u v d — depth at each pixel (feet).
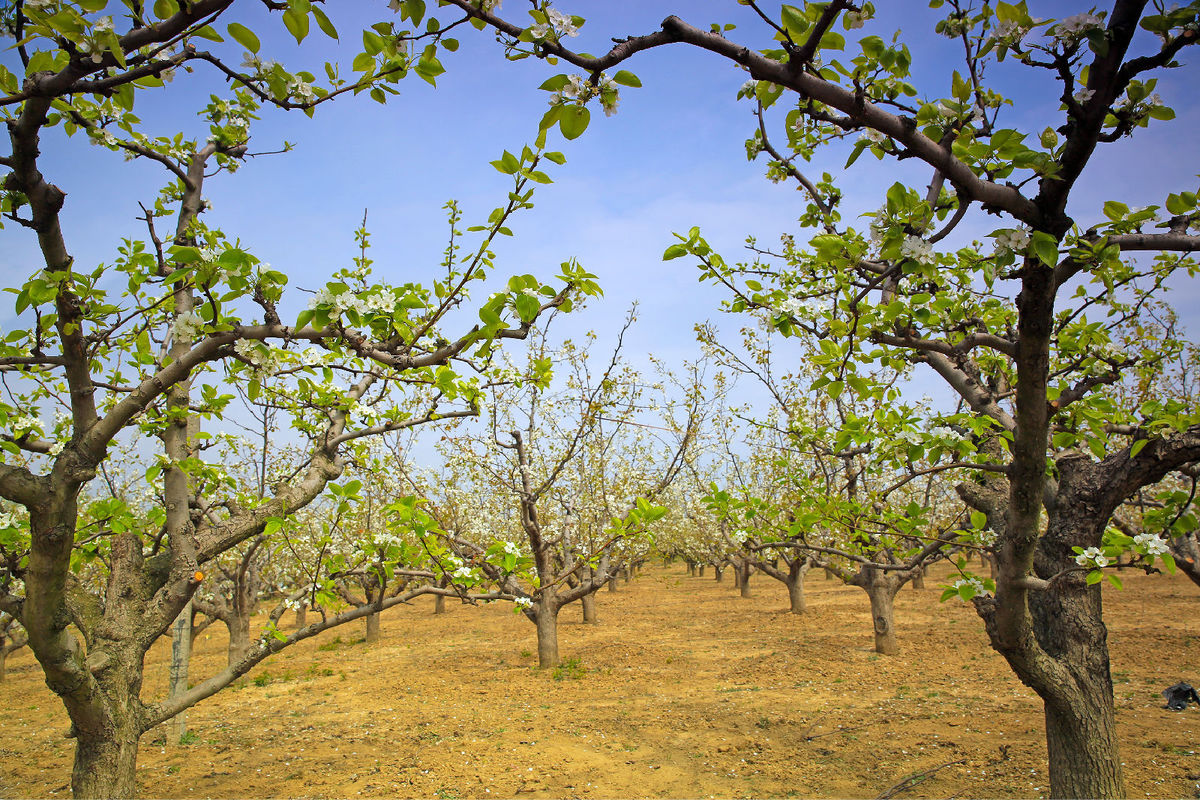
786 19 6.53
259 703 31.96
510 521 53.42
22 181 8.87
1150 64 6.67
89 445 10.39
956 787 17.71
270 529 13.52
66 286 9.68
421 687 33.91
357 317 8.79
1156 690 26.05
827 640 41.24
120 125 11.24
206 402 13.58
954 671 31.22
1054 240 7.09
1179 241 8.90
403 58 7.09
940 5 7.88
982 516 12.40
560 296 10.27
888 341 9.22
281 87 7.58
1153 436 11.74
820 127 9.50
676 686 31.94
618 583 99.40
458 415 16.06
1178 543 16.57
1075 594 13.20
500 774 20.68
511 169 8.93
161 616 13.30
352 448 18.44
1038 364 9.04
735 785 19.19
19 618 12.16
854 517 16.26
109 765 11.96
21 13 7.55
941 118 7.23
